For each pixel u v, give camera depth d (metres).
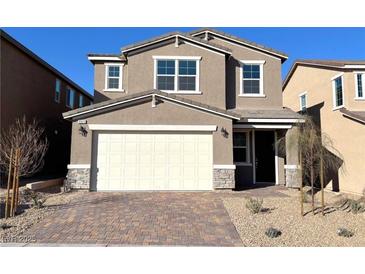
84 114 13.81
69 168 13.55
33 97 18.94
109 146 13.95
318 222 8.78
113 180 13.78
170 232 7.80
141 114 13.99
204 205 10.67
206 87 16.52
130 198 11.94
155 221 8.71
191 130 14.03
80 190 13.50
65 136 24.47
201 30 18.08
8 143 14.46
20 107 17.33
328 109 17.95
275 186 16.03
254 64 17.94
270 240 7.37
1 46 15.46
